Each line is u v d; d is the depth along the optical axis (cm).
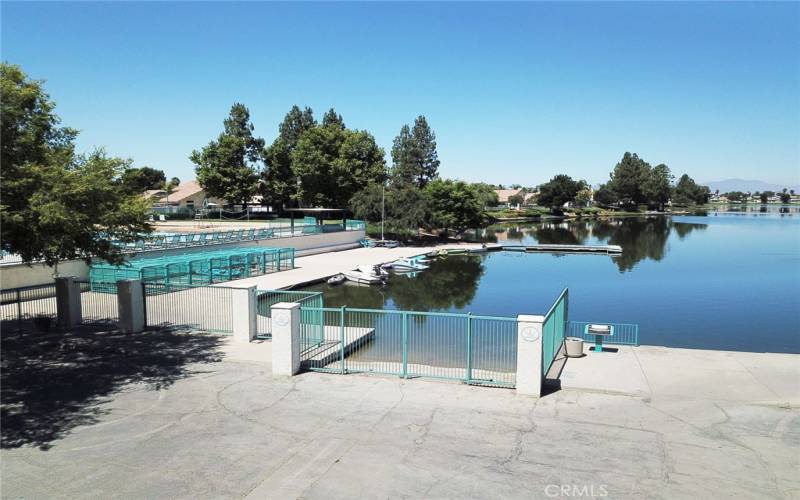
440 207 7700
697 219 15088
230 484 820
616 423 1050
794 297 3422
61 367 1418
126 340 1684
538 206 17525
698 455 912
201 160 7656
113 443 966
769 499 775
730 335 2466
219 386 1270
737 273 4516
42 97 1443
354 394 1216
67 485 819
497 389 1246
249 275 3600
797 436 985
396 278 4278
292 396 1205
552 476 842
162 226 6269
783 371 1376
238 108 7819
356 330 1866
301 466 878
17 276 2461
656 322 2739
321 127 8225
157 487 812
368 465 880
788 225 11906
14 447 950
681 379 1316
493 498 780
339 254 5341
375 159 8262
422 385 1274
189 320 1986
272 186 7994
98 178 1434
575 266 5112
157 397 1198
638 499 776
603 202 19300
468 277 4391
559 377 1325
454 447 945
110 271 2733
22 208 1249
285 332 1333
